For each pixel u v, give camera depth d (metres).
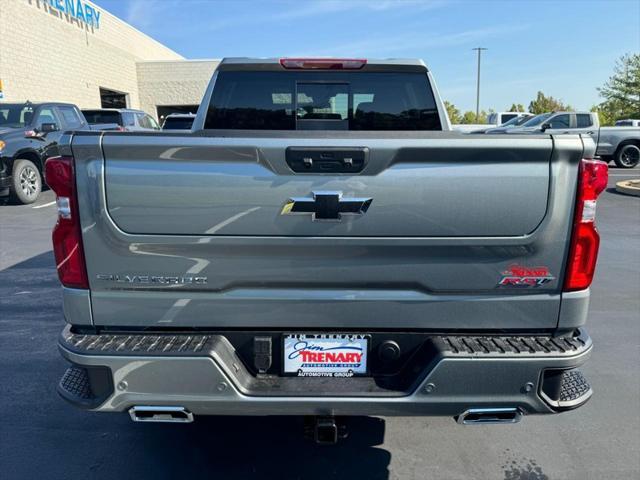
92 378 2.04
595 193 2.02
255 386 2.08
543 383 2.09
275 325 2.11
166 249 2.02
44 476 2.53
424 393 2.04
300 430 2.96
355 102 3.82
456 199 1.98
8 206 10.14
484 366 2.02
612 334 4.34
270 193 1.97
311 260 2.04
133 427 2.97
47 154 10.92
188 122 12.63
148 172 1.95
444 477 2.57
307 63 3.59
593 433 2.96
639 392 3.41
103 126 13.42
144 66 29.84
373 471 2.61
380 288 2.10
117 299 2.07
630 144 17.78
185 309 2.09
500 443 2.87
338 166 1.96
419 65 3.69
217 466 2.63
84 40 22.41
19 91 17.16
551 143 1.96
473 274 2.06
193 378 2.01
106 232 2.00
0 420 3.02
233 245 2.01
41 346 4.02
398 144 1.94
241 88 3.74
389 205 1.98
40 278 5.73
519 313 2.11
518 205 2.00
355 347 2.15
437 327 2.12
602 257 6.90
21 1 17.25
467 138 1.95
